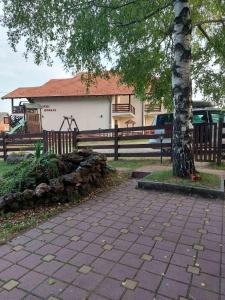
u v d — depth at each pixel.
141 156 8.27
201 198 4.57
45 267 2.45
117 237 3.05
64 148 9.58
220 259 2.59
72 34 5.80
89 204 4.24
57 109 24.86
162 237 3.05
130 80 7.23
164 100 7.78
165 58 7.16
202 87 7.55
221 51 6.68
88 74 6.75
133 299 2.03
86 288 2.15
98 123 24.22
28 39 6.20
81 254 2.68
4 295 2.08
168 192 4.91
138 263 2.51
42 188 4.02
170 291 2.12
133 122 24.88
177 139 5.27
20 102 24.97
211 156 7.21
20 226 3.33
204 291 2.12
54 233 3.16
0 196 3.97
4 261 2.55
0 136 10.68
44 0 5.63
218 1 6.36
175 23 5.05
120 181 5.81
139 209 4.00
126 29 5.83
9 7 5.82
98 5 5.43
